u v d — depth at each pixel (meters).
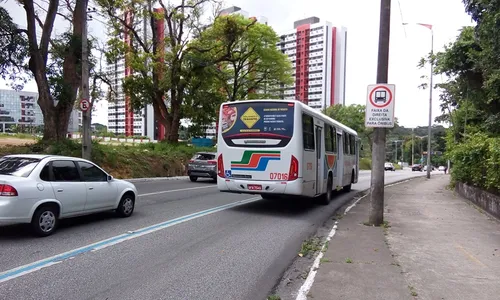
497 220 9.95
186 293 4.68
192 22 28.05
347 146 17.11
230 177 10.86
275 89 38.06
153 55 27.12
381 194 9.22
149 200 12.42
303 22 114.62
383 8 8.85
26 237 6.95
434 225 9.17
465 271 5.58
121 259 5.91
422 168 78.25
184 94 30.14
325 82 104.69
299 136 10.24
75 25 18.16
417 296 4.58
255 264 5.98
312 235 8.37
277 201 13.56
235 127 10.88
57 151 16.83
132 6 25.72
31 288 4.63
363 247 6.93
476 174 12.65
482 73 13.41
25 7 16.59
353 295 4.59
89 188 7.96
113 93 24.27
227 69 36.69
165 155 24.88
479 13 11.18
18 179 6.64
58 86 17.62
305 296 4.56
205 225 8.76
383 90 8.90
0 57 15.20
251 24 29.84
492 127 14.89
